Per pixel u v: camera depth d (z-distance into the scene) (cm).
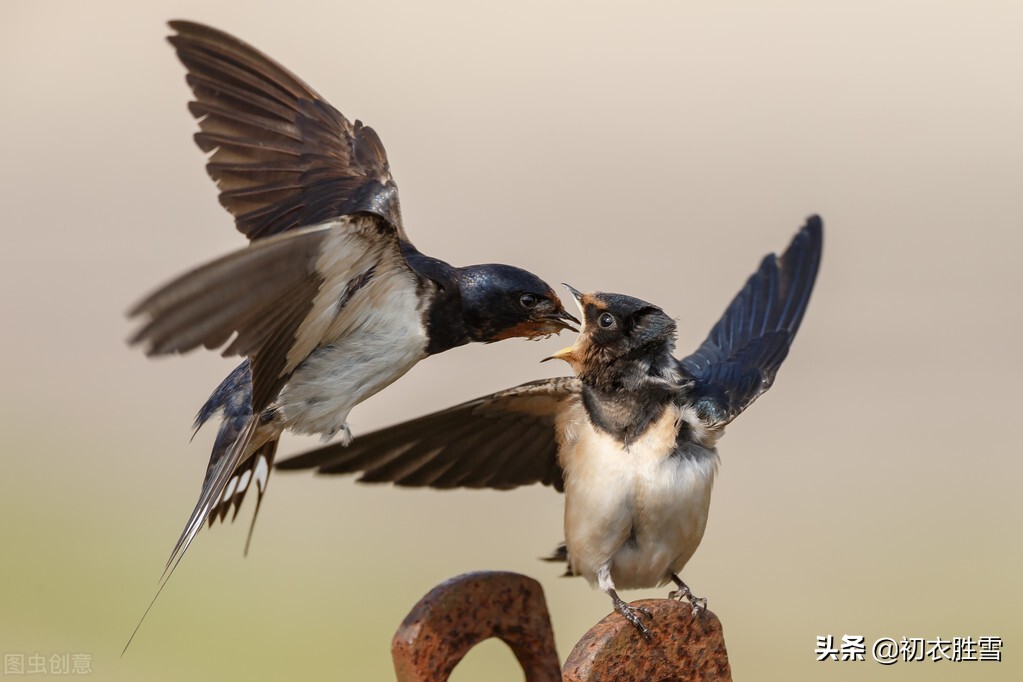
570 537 999
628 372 984
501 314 1109
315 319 954
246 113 1184
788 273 1252
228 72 1179
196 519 1030
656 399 983
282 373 966
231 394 1087
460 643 625
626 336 981
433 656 618
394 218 1174
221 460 1034
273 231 1162
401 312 1051
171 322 725
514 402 976
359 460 948
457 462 991
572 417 988
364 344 1040
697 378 1038
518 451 1011
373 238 919
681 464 973
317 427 1057
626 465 967
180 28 1159
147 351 711
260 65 1193
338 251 905
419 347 1071
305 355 1002
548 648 648
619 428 977
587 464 977
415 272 1047
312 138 1199
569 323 1127
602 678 679
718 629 722
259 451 1084
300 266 863
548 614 649
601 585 995
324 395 1041
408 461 970
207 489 1049
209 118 1170
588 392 988
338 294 959
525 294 1111
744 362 1136
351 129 1219
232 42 1180
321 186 1182
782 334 1188
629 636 689
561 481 1038
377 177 1198
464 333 1104
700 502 979
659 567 998
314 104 1209
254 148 1180
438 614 620
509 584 639
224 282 770
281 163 1185
